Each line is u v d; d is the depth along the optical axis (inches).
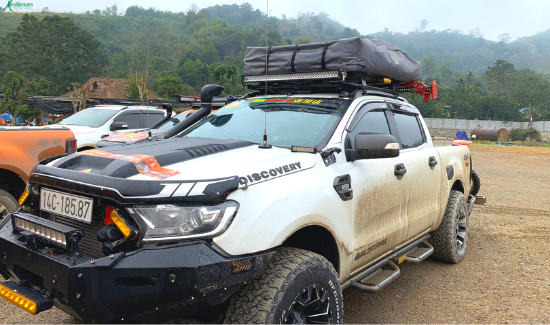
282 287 94.7
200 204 89.5
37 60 2647.6
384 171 141.8
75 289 84.2
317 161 119.0
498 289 177.6
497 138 2064.5
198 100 361.4
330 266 108.5
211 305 89.0
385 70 157.2
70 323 135.5
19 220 104.0
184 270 83.4
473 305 162.1
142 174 96.0
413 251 171.6
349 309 157.6
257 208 96.3
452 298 168.6
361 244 128.6
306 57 149.8
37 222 98.2
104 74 2883.9
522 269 201.3
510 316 153.0
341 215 118.5
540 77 4303.6
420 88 194.1
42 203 108.3
